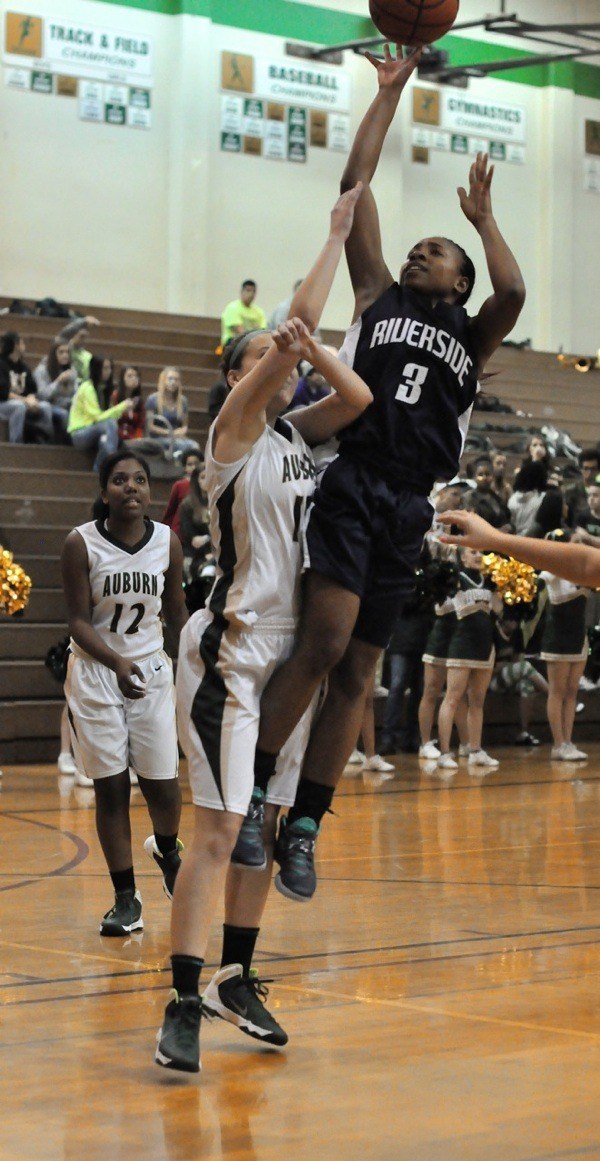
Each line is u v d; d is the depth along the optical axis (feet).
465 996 14.97
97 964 16.37
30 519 43.68
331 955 16.87
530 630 39.34
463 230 77.05
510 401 67.05
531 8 78.23
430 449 12.94
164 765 18.17
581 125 80.07
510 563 37.27
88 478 45.47
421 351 12.85
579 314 80.28
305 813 13.28
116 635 18.15
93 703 18.03
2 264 64.69
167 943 17.52
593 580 9.62
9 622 39.99
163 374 48.62
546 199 79.15
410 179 75.36
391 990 15.21
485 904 20.07
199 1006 12.35
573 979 15.71
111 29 66.49
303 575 12.78
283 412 15.48
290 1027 13.82
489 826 27.73
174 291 68.18
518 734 44.73
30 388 47.70
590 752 42.34
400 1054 12.89
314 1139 10.63
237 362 13.41
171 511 38.86
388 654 40.83
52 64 65.31
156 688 18.28
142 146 67.56
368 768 37.09
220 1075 12.30
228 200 70.03
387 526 12.79
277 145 71.10
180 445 47.34
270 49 70.69
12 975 15.83
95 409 46.47
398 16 13.88
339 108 72.74
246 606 12.50
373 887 21.39
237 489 12.50
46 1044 13.16
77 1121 11.04
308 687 12.65
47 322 55.93
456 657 37.70
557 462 55.62
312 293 12.44
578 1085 11.93
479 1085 11.95
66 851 24.26
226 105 69.67
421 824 27.96
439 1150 10.36
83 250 66.44
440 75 74.13
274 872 23.22
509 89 78.13
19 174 64.90
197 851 12.50
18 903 19.92
